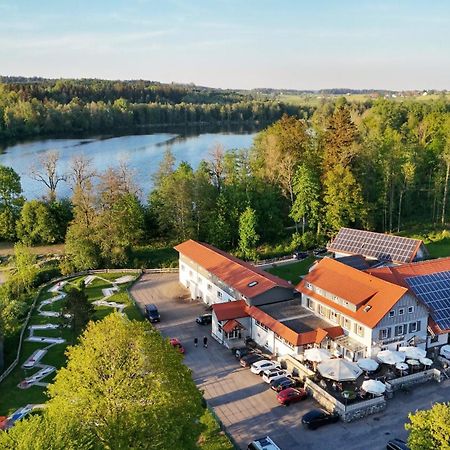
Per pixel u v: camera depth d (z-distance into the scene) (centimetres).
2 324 6300
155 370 3550
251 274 7106
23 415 4875
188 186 10306
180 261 8694
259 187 10875
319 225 10331
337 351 5925
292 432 4634
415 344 5947
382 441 4478
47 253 10619
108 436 3228
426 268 6731
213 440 4481
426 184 12306
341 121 10856
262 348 6344
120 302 7825
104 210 9788
